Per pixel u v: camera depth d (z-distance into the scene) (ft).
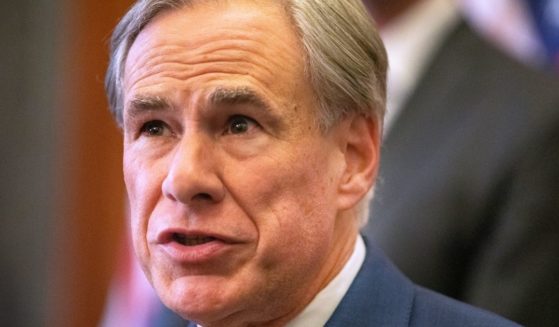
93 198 29.58
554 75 18.97
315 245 11.81
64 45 29.12
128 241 23.56
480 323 12.41
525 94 17.58
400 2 18.90
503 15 21.98
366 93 12.20
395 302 12.49
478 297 16.92
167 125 11.78
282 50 11.58
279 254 11.55
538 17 21.94
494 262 16.97
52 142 29.32
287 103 11.54
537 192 17.02
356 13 12.11
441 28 18.90
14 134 29.35
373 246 13.07
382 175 17.99
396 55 18.97
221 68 11.43
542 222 16.94
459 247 17.25
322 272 12.26
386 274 12.73
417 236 17.30
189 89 11.44
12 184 29.48
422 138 17.99
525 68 18.06
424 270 17.19
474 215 17.21
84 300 29.96
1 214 29.50
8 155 29.40
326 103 11.83
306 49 11.68
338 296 12.38
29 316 29.66
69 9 29.07
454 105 18.02
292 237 11.59
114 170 29.53
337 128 12.06
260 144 11.48
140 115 11.80
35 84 29.19
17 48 29.17
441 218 17.28
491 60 18.25
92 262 29.86
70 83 29.19
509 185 17.16
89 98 29.32
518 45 21.97
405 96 18.54
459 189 17.34
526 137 17.21
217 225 11.34
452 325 12.37
